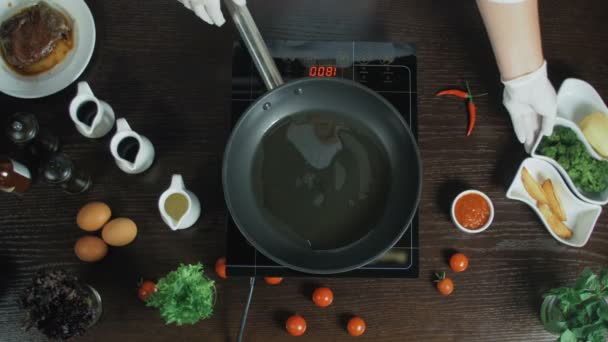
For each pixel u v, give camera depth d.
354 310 0.97
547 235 1.00
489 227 1.00
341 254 0.89
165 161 1.02
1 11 1.08
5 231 0.99
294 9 1.09
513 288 0.98
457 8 1.09
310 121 0.96
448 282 0.96
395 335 0.97
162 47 1.07
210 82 1.06
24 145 1.01
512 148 1.03
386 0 1.09
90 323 0.86
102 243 0.97
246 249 0.93
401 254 0.94
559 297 0.89
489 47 1.08
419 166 0.84
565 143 1.02
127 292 0.97
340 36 1.08
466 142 1.04
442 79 1.06
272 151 0.95
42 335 0.95
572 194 1.01
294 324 0.94
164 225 1.00
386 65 1.01
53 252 0.98
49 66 1.07
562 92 1.03
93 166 1.02
